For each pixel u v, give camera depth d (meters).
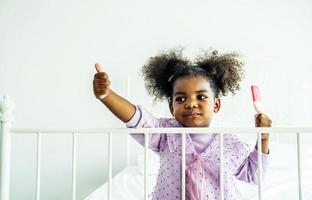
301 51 2.28
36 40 2.28
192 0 2.31
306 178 1.73
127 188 1.58
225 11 2.30
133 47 2.29
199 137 1.02
